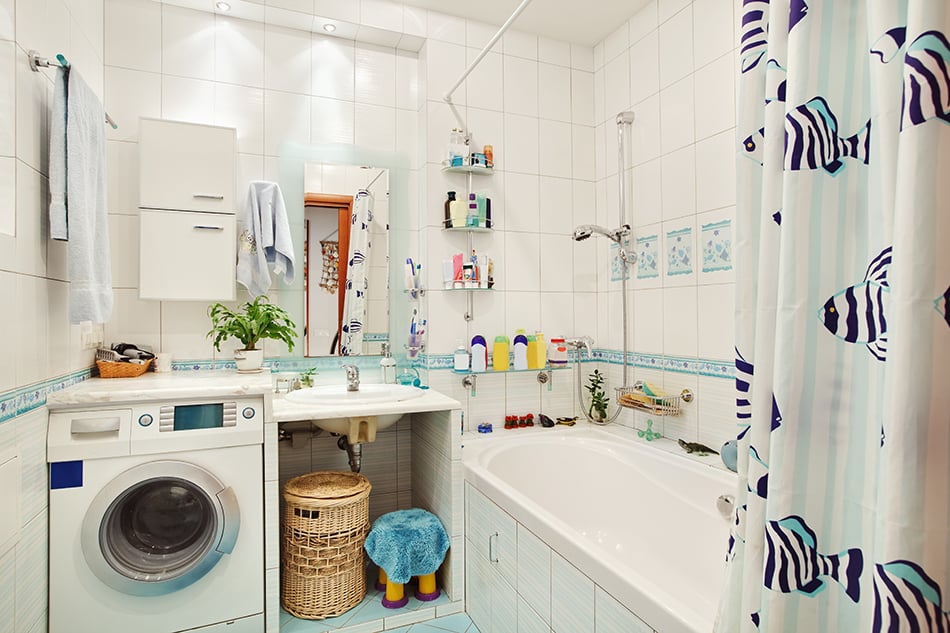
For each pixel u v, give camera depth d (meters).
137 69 2.33
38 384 1.62
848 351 0.86
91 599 1.71
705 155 2.26
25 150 1.53
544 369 2.76
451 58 2.70
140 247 2.22
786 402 0.87
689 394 2.34
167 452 1.81
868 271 0.82
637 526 2.21
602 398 2.86
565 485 2.50
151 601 1.77
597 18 2.73
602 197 2.96
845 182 0.86
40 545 1.62
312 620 2.02
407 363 2.75
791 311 0.87
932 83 0.67
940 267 0.67
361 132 2.69
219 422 1.88
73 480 1.71
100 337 2.25
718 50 2.20
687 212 2.35
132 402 1.79
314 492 2.08
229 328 2.31
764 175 0.95
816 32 0.88
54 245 1.74
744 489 1.01
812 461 0.86
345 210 2.66
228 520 1.84
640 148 2.65
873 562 0.74
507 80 2.82
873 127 0.80
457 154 2.60
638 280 2.67
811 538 0.85
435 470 2.37
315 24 2.53
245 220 2.43
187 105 2.40
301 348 2.57
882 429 0.77
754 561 0.93
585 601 1.35
